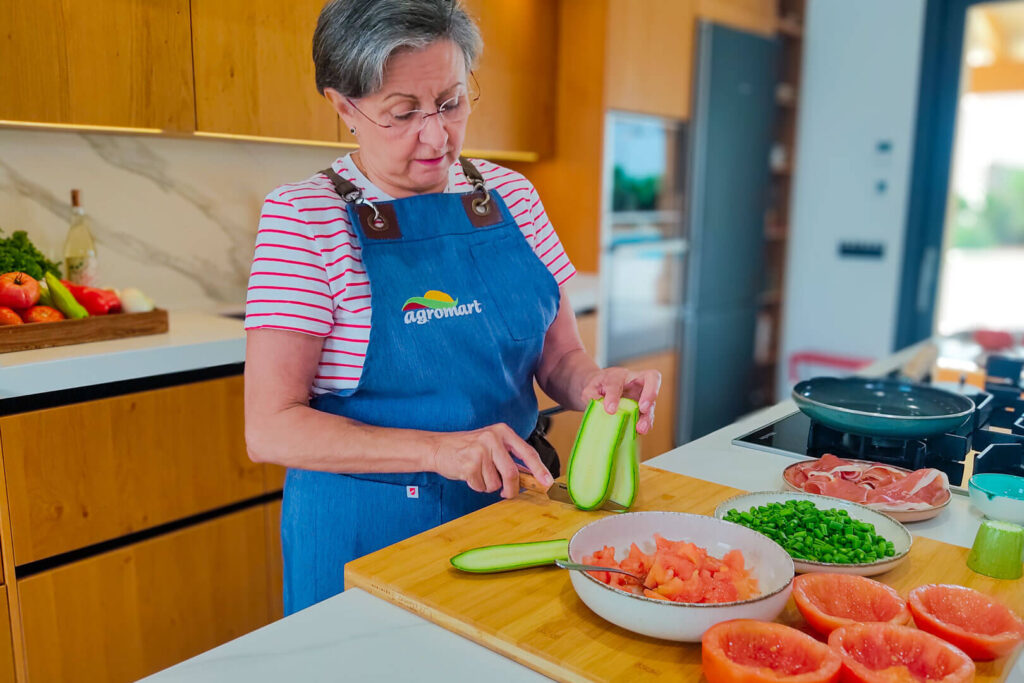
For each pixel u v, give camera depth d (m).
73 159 2.17
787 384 4.34
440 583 0.82
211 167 2.47
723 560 0.79
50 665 1.67
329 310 1.05
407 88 0.98
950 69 3.73
